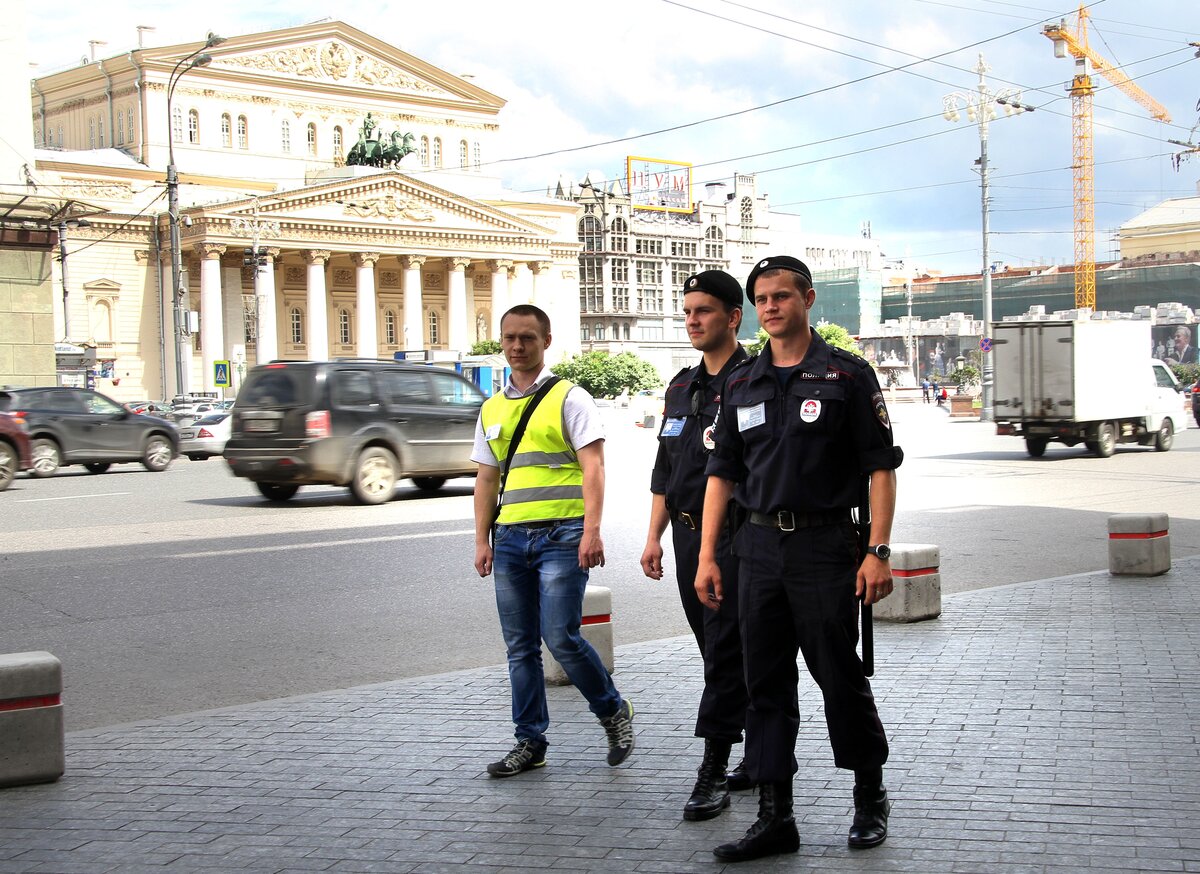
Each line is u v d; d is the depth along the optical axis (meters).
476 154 106.31
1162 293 126.81
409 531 16.38
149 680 8.34
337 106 97.44
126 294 85.19
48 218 37.25
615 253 133.88
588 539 5.81
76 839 5.14
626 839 4.99
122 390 84.75
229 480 26.34
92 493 22.70
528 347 6.02
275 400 20.03
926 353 133.88
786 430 4.76
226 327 89.19
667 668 8.19
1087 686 7.41
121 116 90.44
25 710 5.91
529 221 102.00
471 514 18.64
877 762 4.88
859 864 4.64
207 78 90.38
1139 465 27.73
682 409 5.82
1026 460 29.86
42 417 27.72
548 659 7.92
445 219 96.31
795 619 4.80
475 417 21.97
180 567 13.18
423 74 102.56
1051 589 11.14
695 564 5.76
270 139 93.81
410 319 94.69
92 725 7.25
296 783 5.84
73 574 12.70
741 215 148.88
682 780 5.80
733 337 5.73
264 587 11.95
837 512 4.77
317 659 8.92
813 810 5.30
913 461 29.61
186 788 5.80
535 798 5.55
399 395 20.92
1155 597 10.59
